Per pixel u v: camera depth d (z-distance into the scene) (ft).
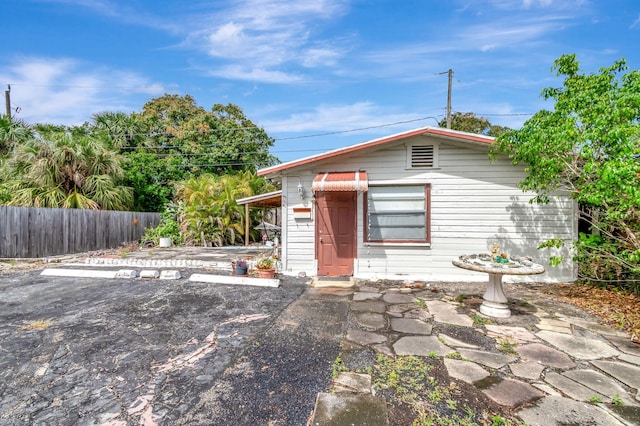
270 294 24.70
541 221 28.53
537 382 12.02
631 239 21.76
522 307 21.43
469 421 9.74
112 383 11.93
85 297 23.63
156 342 15.62
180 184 62.75
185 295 24.22
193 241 56.34
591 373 12.72
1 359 13.80
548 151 22.38
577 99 20.90
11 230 38.50
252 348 14.96
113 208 53.72
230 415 10.03
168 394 11.19
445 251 29.71
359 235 30.76
